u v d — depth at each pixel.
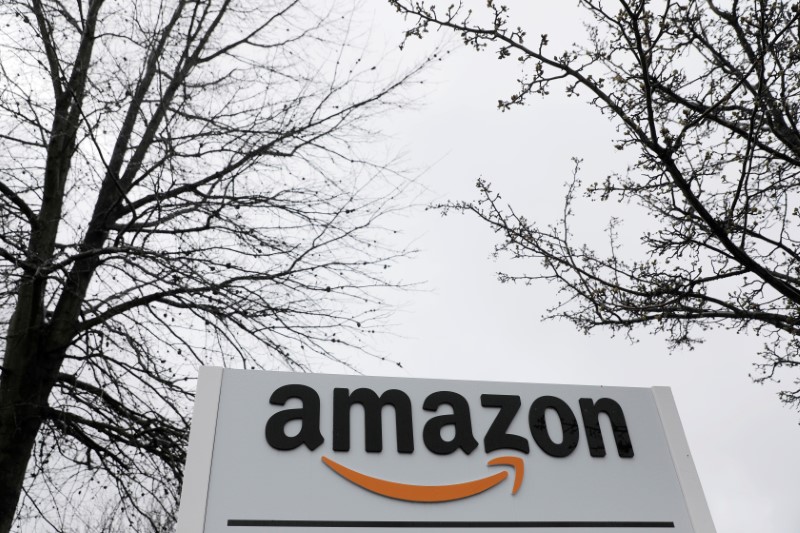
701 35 6.06
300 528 4.06
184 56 8.21
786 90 5.66
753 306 5.92
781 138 5.46
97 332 7.09
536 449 4.68
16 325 6.94
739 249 5.19
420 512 4.27
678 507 4.69
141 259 7.31
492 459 4.55
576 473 4.64
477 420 4.68
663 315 5.75
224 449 4.21
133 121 7.97
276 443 4.30
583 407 4.93
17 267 6.32
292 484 4.18
